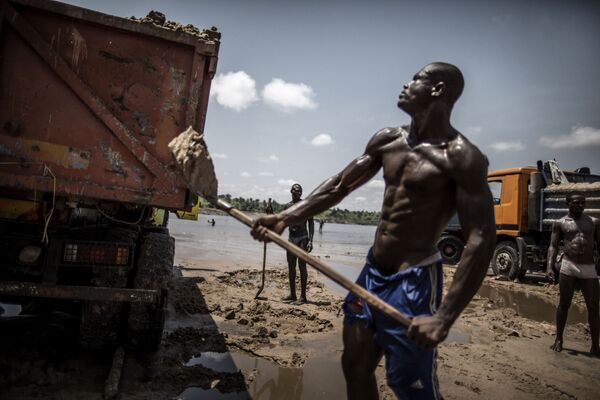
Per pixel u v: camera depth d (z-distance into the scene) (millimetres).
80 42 3338
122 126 3389
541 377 4480
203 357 4289
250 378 3881
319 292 8102
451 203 2273
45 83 3258
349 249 21234
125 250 3738
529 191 10719
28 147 3236
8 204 3400
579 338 6129
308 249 7113
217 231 25953
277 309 6359
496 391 4039
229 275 9039
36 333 4281
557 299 9086
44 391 3219
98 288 3525
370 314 2357
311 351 4734
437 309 2260
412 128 2418
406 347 2203
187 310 5855
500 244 11180
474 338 5766
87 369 3662
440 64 2332
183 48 3568
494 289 9859
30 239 3496
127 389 3396
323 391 3770
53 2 3217
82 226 4031
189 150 2676
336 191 2688
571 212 5602
